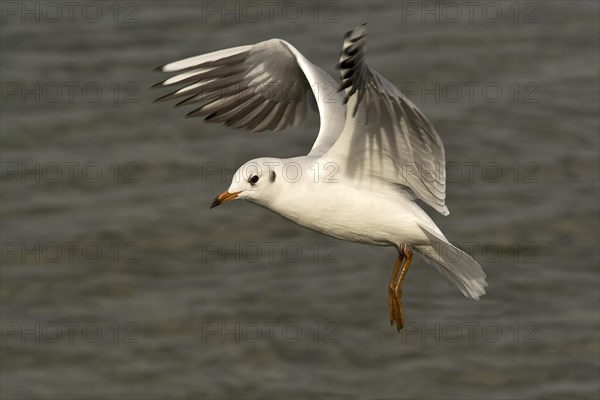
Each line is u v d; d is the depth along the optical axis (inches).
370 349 588.4
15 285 650.2
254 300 630.5
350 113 331.9
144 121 836.6
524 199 725.9
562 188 737.6
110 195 743.7
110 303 635.5
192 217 716.0
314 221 368.8
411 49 954.7
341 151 355.9
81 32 979.3
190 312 621.3
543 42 974.4
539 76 905.5
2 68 911.7
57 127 826.2
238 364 581.9
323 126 387.5
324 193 361.1
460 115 840.9
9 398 559.2
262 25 991.6
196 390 565.0
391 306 381.7
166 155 789.2
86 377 577.3
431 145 339.3
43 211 725.9
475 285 375.2
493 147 794.2
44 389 568.1
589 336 590.6
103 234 698.2
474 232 689.0
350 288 636.7
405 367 573.9
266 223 713.0
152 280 655.8
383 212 362.9
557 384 559.2
